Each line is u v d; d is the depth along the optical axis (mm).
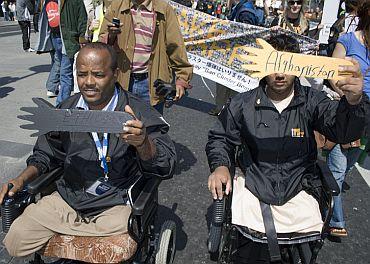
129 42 3283
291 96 2352
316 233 2264
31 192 2127
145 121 2246
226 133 2488
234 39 5496
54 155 2334
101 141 2221
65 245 2076
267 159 2383
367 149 3461
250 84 5582
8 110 5676
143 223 2139
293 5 4906
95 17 4457
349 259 3006
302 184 2426
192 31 5582
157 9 3297
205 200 3711
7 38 13555
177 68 3508
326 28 6352
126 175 2273
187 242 3102
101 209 2240
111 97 2260
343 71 1914
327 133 2250
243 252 2398
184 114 6113
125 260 2053
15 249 2080
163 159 2131
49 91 6387
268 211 2309
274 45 2271
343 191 4031
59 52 6156
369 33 2795
